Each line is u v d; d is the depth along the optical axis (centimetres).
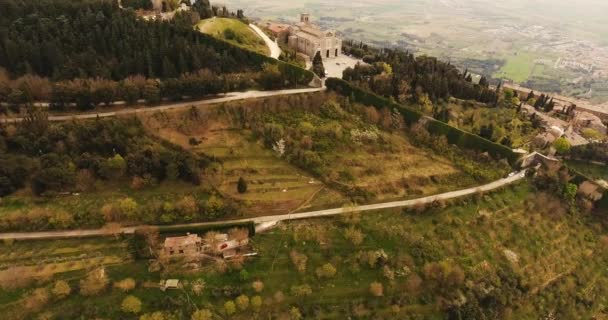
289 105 13175
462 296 9594
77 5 14425
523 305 10150
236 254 9088
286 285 8931
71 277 8238
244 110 12450
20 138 10044
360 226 10175
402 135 13525
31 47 12444
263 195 10381
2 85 11294
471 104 16338
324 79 15400
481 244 10719
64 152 10138
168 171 10062
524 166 13425
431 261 9912
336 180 11138
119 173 10094
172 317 8031
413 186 11631
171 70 13088
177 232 9200
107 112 11788
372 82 14712
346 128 12912
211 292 8475
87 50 12975
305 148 11769
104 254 8681
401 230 10231
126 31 13612
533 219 11806
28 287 7981
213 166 10706
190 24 16425
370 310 9025
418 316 9175
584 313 10581
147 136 11175
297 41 18488
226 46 14662
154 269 8550
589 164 14988
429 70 17238
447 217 10944
